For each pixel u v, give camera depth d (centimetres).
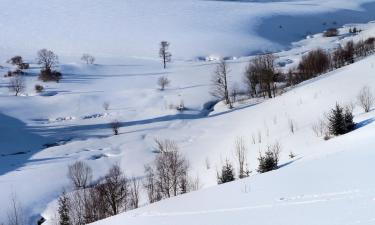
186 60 17975
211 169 6531
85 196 5803
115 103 12100
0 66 16000
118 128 10225
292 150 5697
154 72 15612
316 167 3073
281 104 8119
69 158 8294
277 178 3067
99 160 8044
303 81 11344
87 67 16125
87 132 10125
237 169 5934
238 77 13875
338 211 1850
